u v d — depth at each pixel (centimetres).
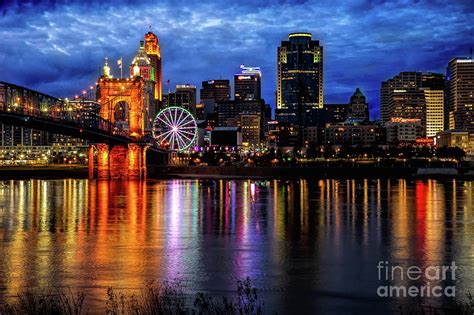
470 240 5428
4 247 5009
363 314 3075
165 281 3741
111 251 4822
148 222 6950
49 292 3459
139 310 3031
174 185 16825
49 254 4672
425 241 5378
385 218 7400
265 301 3297
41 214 7906
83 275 3897
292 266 4216
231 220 7188
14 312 2953
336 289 3553
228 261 4403
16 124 13300
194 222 6962
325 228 6372
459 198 11069
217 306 3139
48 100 14388
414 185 16638
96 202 10150
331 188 14912
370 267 4172
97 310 3048
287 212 8238
